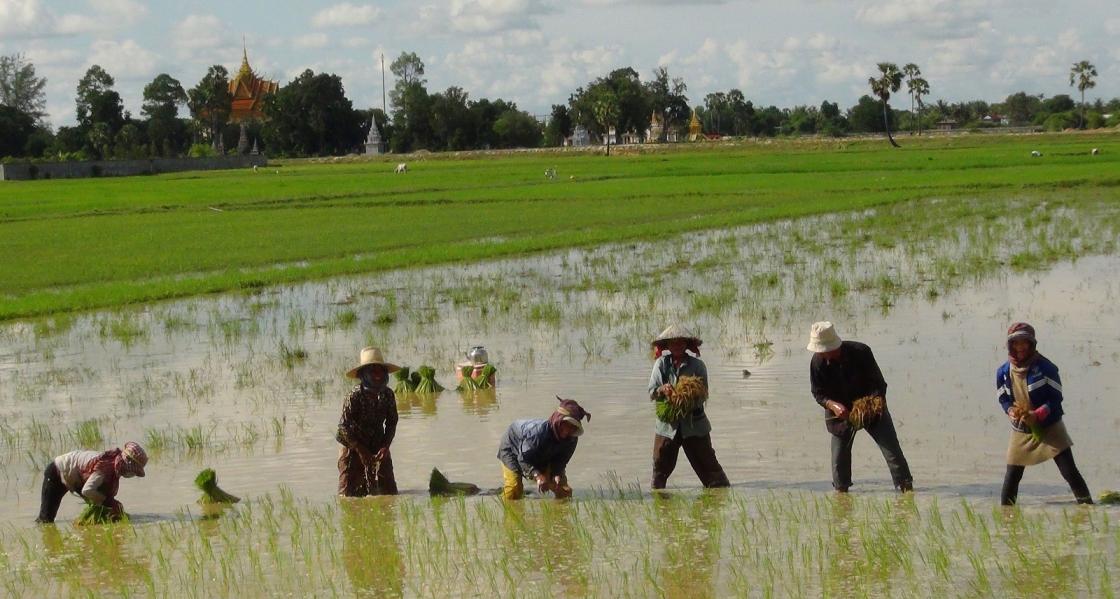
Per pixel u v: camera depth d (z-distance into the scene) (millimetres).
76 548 9961
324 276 29953
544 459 10883
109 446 13633
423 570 9023
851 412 10695
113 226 49250
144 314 24438
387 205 58188
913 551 8938
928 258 29188
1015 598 7887
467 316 22797
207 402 15938
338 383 16953
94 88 194250
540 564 9070
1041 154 88875
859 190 57656
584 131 194000
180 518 10867
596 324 21234
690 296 24141
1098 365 15750
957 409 13742
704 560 9008
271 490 11805
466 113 182750
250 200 64562
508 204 56219
